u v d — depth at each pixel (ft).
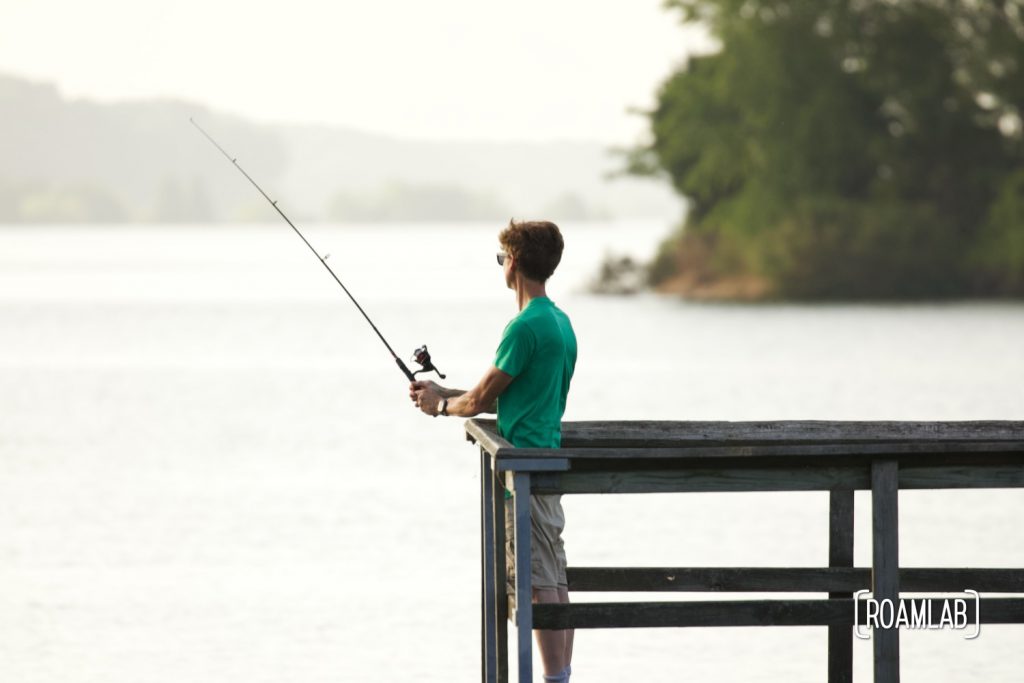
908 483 57.88
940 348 301.63
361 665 83.46
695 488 56.70
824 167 509.35
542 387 61.93
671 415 198.70
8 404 222.69
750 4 508.12
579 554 112.47
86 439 184.75
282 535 121.49
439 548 115.75
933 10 501.15
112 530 124.36
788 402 212.43
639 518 127.44
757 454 55.42
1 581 104.83
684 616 56.80
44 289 563.48
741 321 395.55
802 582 64.18
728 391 228.43
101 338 353.31
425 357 67.56
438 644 87.66
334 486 146.41
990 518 122.83
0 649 86.84
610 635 90.38
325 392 236.02
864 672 81.25
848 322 387.34
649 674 81.87
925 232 495.82
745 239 510.58
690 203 549.54
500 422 62.80
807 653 86.02
